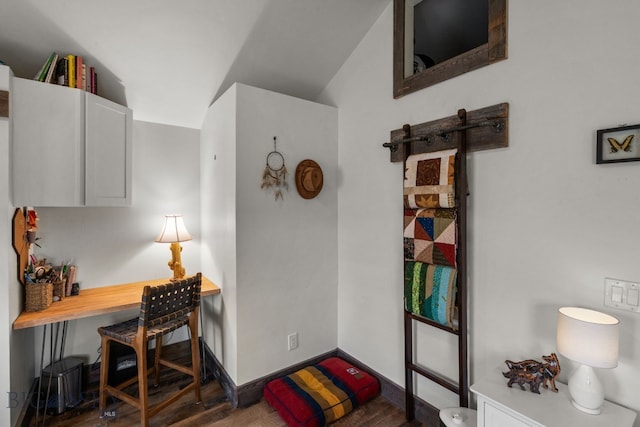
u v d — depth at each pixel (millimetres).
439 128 1821
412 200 1854
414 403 2008
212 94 2469
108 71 2107
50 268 2090
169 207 2709
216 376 2408
